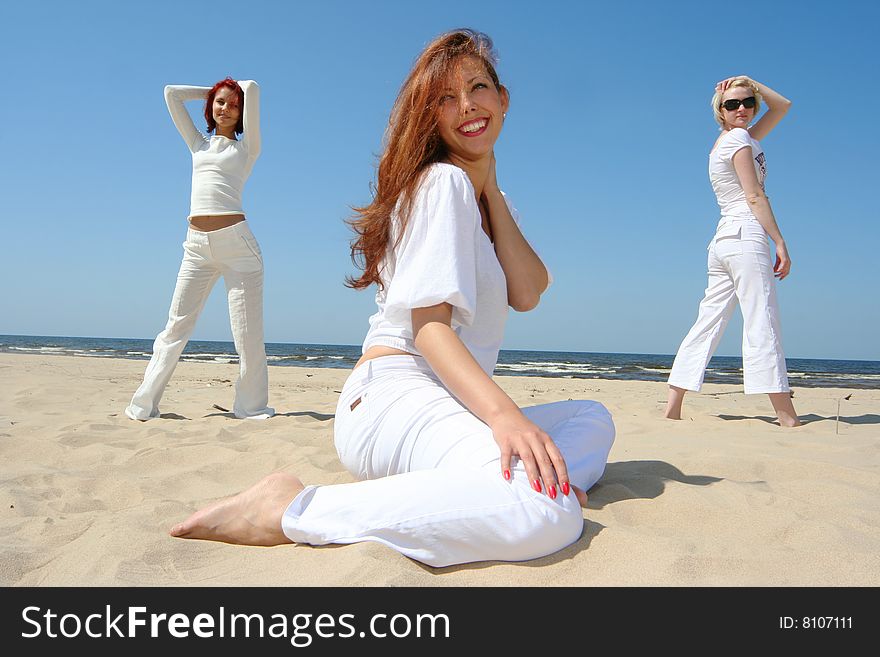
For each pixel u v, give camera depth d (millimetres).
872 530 1739
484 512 1425
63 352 23156
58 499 2207
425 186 1680
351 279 1922
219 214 4211
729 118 4277
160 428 3674
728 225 4129
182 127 4383
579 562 1472
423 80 1783
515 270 1932
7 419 3924
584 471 1893
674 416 4328
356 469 1753
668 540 1570
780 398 3975
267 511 1596
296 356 27547
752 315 4055
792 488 2139
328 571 1392
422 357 1777
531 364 26641
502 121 1899
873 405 5609
